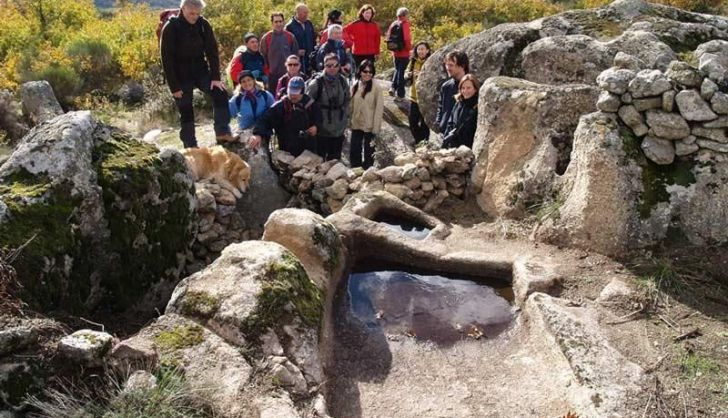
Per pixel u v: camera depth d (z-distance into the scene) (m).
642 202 3.96
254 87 6.68
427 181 5.23
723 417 2.67
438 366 3.28
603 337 3.17
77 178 3.66
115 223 3.84
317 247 3.78
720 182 3.86
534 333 3.45
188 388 2.59
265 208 5.98
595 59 6.15
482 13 18.86
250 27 14.72
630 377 2.86
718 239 3.85
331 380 3.12
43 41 14.70
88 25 16.02
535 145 4.85
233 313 2.95
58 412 2.42
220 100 6.14
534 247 4.32
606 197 4.01
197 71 6.02
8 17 16.00
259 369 2.78
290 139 6.38
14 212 3.30
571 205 4.27
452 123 5.91
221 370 2.73
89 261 3.66
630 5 7.01
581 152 4.23
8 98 9.62
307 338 2.99
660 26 6.50
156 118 10.21
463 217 5.05
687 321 3.37
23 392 2.49
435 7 18.59
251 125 6.67
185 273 4.60
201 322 2.99
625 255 3.96
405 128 8.71
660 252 3.91
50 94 9.96
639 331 3.29
